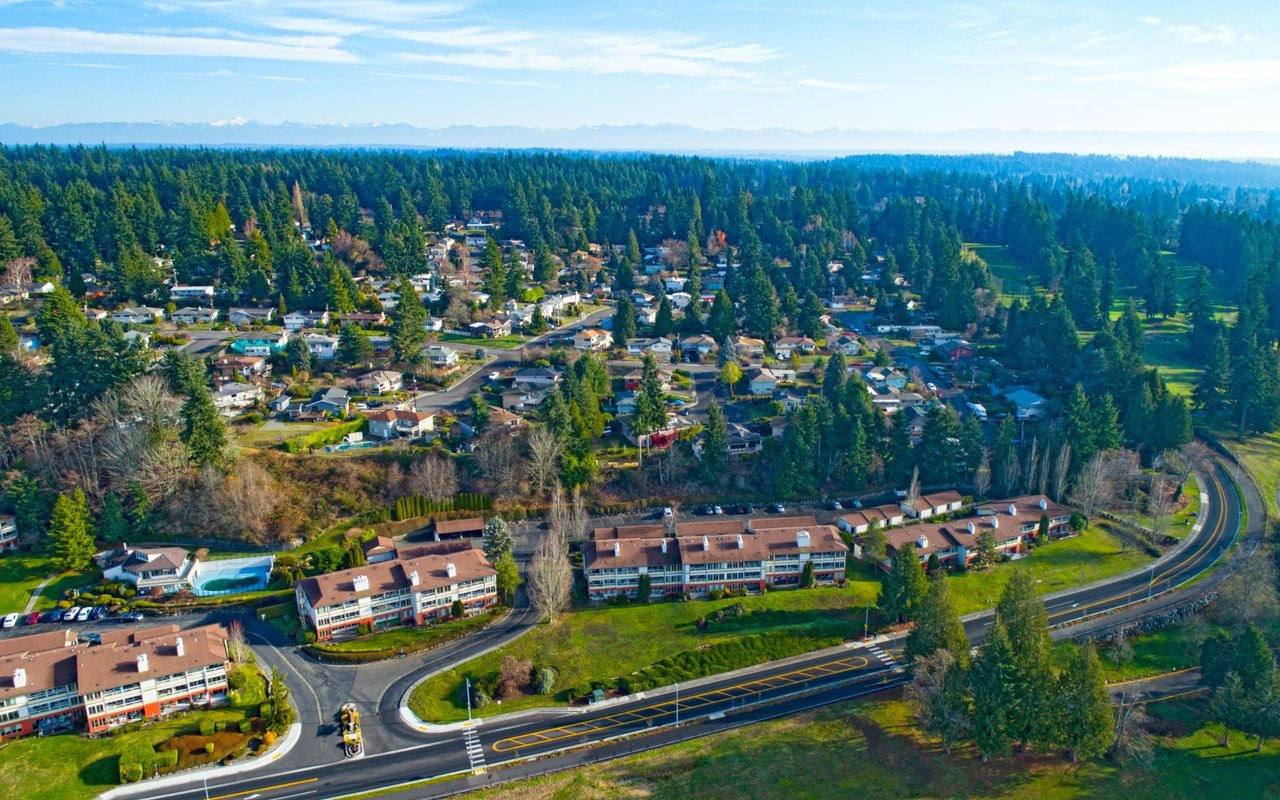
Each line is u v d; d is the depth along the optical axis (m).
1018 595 93.00
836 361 174.88
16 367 142.00
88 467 133.62
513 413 157.12
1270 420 162.75
